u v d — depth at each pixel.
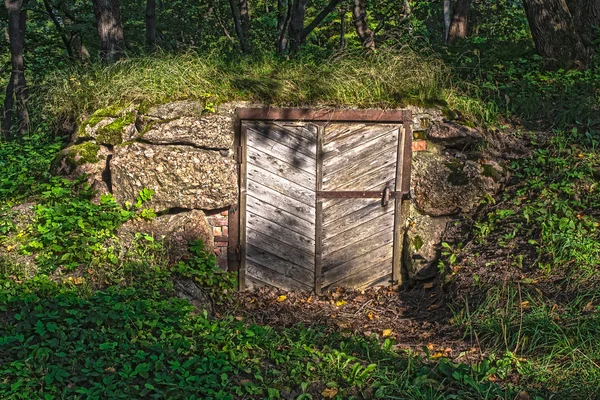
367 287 8.89
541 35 11.05
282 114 8.57
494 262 7.47
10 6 12.80
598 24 11.82
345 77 8.94
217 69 9.11
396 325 7.44
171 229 8.22
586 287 6.43
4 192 8.25
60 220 7.60
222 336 5.97
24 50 17.50
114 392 5.16
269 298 8.61
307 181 8.72
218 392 5.18
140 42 18.95
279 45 16.92
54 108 9.34
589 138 8.86
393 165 8.78
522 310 6.36
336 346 6.32
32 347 5.50
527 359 5.59
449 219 8.79
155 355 5.55
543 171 8.62
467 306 6.68
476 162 8.78
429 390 5.22
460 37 14.11
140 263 7.59
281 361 5.72
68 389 5.16
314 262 8.81
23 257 7.28
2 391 5.05
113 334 5.88
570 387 5.13
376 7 18.81
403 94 8.83
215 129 8.45
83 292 6.68
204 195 8.38
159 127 8.35
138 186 8.28
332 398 5.22
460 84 9.78
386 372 5.50
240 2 18.11
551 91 10.02
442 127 8.83
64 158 8.38
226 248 8.72
